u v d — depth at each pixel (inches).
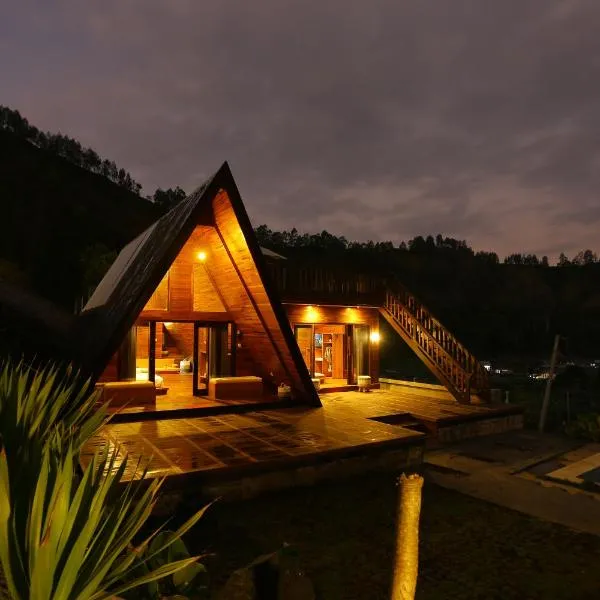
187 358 722.8
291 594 156.1
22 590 89.1
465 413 467.5
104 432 358.3
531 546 221.6
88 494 101.8
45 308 669.9
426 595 178.5
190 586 147.9
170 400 479.5
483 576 193.5
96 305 613.3
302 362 461.7
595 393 943.7
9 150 4904.0
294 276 593.9
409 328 624.7
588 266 6245.1
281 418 421.7
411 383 655.8
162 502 246.5
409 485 119.0
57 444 132.0
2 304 677.3
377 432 361.1
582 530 240.2
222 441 330.0
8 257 2650.1
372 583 184.4
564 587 185.5
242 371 534.3
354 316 650.8
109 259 1216.8
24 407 153.4
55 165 5083.7
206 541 220.2
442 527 242.8
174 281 500.1
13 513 89.0
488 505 275.9
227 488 267.1
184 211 441.4
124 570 100.8
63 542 88.4
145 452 298.2
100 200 4847.4
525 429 513.3
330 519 247.6
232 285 482.6
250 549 212.2
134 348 487.5
